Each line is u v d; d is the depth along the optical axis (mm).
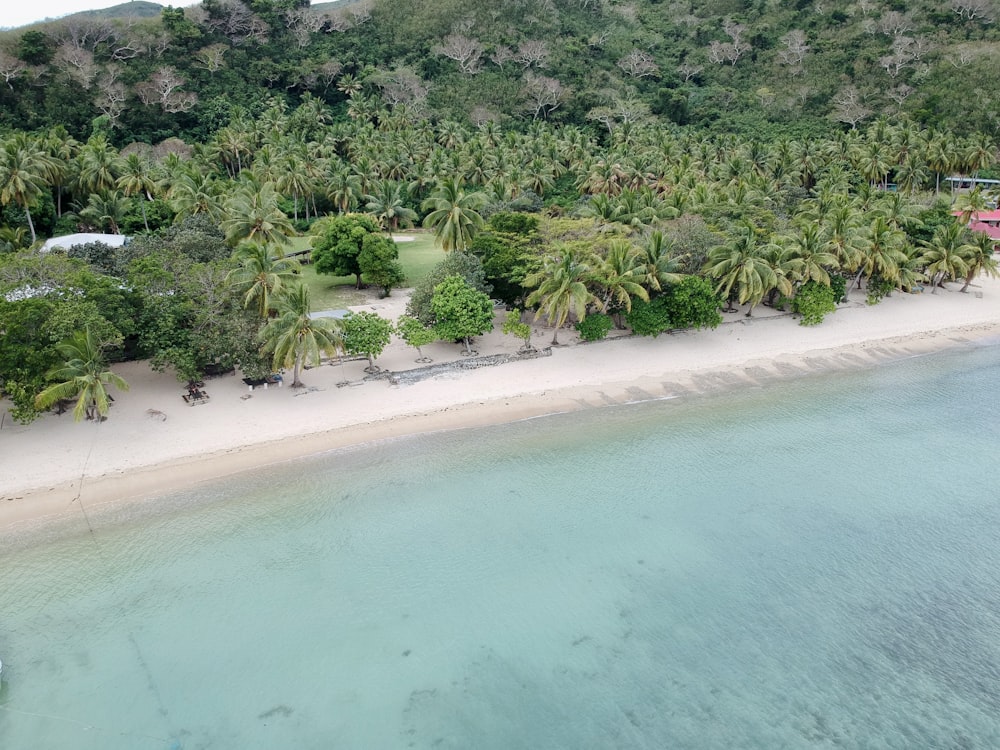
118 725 23625
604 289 53594
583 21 177500
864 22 158000
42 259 43188
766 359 54250
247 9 145750
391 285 66500
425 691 25234
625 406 45906
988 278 77000
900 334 60656
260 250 45500
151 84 121875
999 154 117938
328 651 26656
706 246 57750
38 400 36000
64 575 29703
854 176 101000
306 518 33875
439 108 140750
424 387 46781
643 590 30047
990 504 36375
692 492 36906
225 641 26953
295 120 118500
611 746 23297
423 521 34000
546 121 144500
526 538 33000
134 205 74875
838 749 23297
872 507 35969
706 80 164125
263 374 43219
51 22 127188
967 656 27000
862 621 28625
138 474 36312
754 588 30266
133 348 48500
